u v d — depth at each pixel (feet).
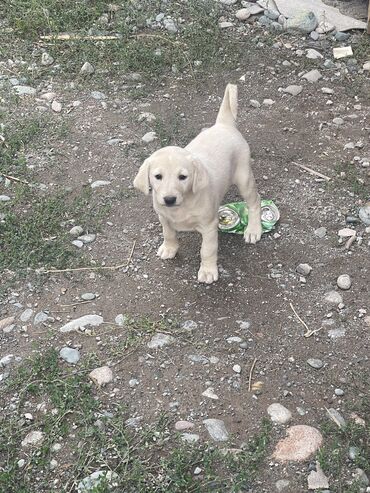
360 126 5.65
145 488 3.03
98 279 4.22
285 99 6.00
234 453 3.20
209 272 4.17
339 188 4.97
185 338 3.82
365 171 5.15
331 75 6.31
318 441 3.27
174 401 3.47
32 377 3.56
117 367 3.65
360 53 6.57
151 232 4.58
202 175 3.72
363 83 6.19
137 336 3.82
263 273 4.27
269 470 3.16
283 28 6.93
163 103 5.91
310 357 3.74
